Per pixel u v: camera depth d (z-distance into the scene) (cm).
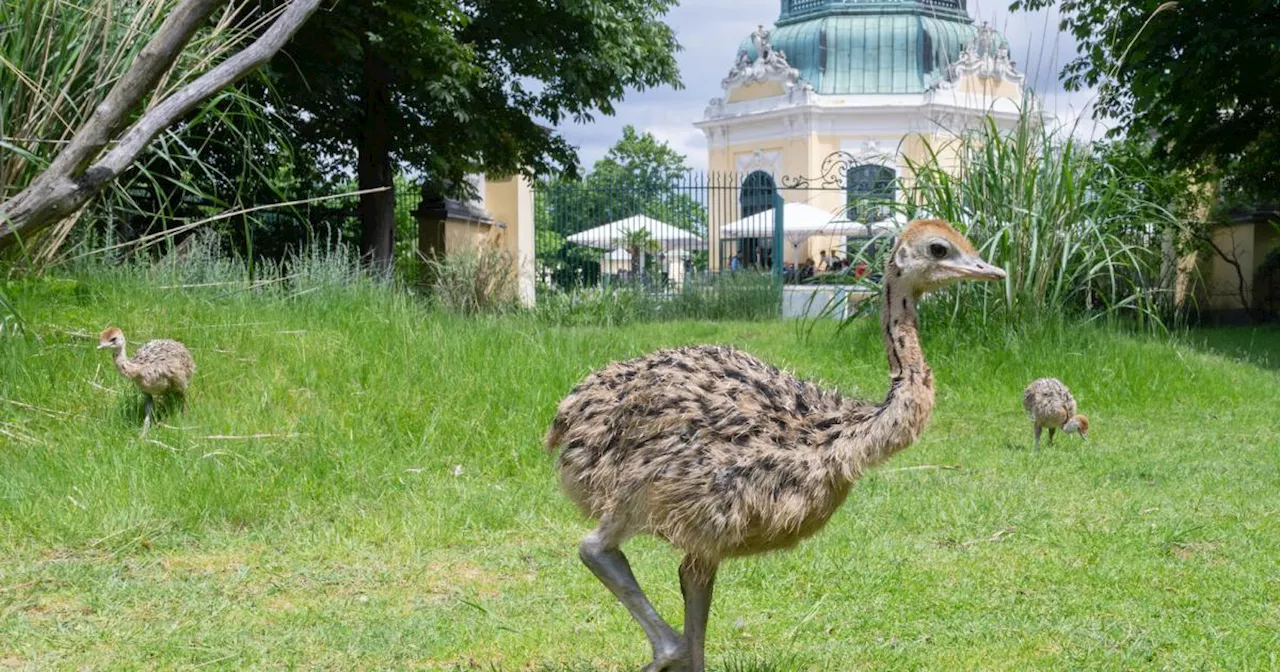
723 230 3362
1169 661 501
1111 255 1329
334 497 768
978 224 1317
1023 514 746
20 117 945
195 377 930
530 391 966
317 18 1722
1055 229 1313
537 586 612
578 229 3181
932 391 430
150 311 1036
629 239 2967
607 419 439
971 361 1262
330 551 668
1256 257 2553
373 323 1097
